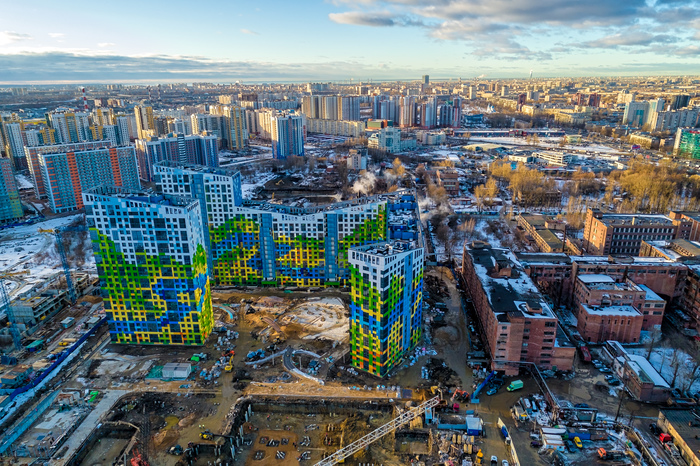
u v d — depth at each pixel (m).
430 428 150.62
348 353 190.38
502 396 164.00
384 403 160.00
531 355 175.12
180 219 177.50
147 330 196.25
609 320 193.75
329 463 134.62
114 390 170.12
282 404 161.62
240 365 184.00
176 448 142.25
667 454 137.38
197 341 195.75
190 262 183.62
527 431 147.75
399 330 178.38
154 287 188.62
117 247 183.25
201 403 162.88
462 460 137.50
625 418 153.00
